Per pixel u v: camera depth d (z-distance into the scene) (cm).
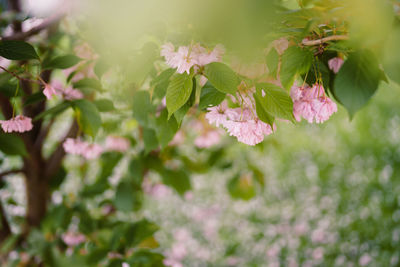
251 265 389
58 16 166
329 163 589
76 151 182
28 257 202
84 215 207
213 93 142
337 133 658
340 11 134
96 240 191
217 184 558
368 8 130
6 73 157
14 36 165
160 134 153
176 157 217
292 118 141
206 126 229
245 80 142
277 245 414
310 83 146
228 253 413
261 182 250
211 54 140
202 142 231
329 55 146
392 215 414
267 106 141
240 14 124
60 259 183
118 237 175
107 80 180
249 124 145
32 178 204
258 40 125
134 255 171
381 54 132
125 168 294
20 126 158
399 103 671
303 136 653
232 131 146
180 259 356
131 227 177
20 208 277
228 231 461
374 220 420
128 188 206
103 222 208
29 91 172
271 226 457
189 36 144
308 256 392
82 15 162
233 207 512
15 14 177
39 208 213
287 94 141
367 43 131
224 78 139
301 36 136
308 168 589
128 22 129
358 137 636
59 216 200
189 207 508
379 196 464
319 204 495
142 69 150
